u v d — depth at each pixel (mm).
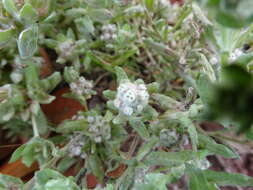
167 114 121
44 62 147
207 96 92
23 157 124
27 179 143
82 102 137
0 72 136
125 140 153
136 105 113
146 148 120
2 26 128
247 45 132
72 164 143
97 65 155
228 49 112
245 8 57
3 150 144
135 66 166
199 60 131
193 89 125
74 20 144
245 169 183
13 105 128
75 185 107
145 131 119
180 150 124
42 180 109
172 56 147
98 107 146
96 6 134
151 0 147
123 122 122
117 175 132
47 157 127
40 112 134
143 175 115
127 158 131
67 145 128
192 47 140
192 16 143
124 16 151
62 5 137
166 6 161
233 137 127
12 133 143
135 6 148
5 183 115
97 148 136
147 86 122
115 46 143
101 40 148
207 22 120
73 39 140
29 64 129
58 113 149
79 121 128
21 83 134
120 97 112
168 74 154
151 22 149
